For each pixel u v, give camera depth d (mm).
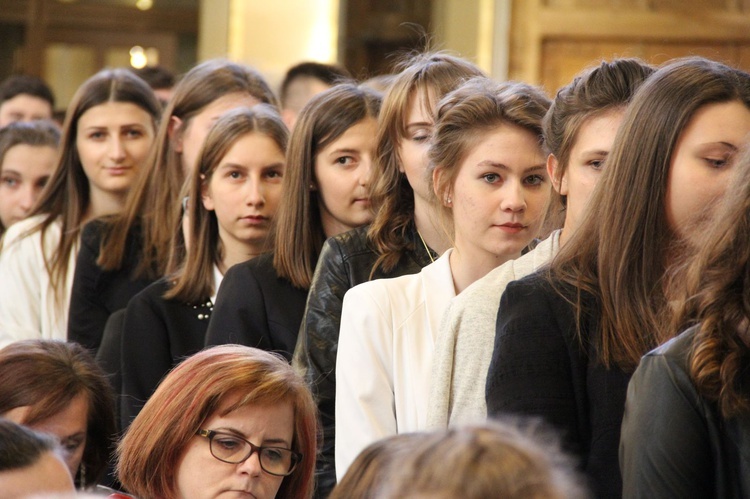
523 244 4504
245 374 3977
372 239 5289
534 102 4578
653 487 2916
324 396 4969
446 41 16609
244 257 6148
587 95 4164
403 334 4531
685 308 3111
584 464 3396
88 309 6809
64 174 7699
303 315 5523
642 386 3010
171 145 7145
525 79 16328
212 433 3896
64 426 4434
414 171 5277
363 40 17688
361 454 2586
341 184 5727
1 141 8852
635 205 3543
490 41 16438
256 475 3893
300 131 5797
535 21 16297
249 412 3920
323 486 4848
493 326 4000
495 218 4465
